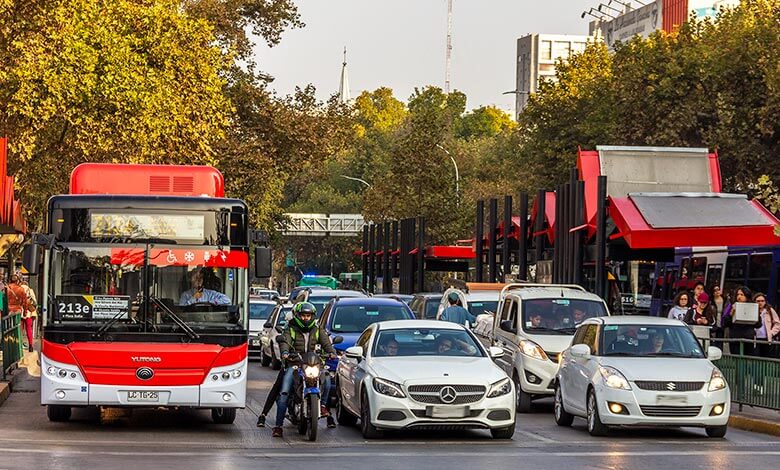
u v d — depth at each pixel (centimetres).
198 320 2355
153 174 2577
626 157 4662
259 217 8119
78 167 2570
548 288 3309
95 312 2336
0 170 3847
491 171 13288
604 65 8825
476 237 6122
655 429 2653
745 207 3725
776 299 3994
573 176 4456
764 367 2731
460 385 2314
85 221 2356
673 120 6456
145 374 2323
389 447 2241
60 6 4484
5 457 1923
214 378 2348
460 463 1992
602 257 3988
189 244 2370
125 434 2369
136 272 2350
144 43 5047
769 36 6353
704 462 2028
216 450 2148
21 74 4434
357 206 16700
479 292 4034
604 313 3172
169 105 4950
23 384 3506
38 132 4912
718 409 2416
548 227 5122
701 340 3088
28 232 6581
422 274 7269
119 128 4794
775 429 2566
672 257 4431
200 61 5222
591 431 2475
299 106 7444
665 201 3759
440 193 9231
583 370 2548
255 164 6975
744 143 6188
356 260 16750
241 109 7294
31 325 4422
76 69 4616
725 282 4484
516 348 3106
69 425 2509
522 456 2106
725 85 6388
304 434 2403
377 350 2492
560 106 8375
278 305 4697
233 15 7469
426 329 2547
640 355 2542
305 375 2352
